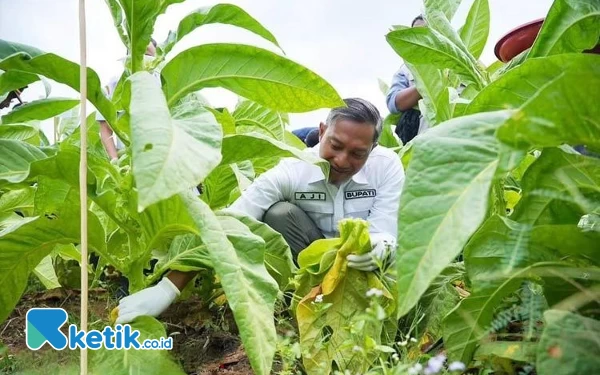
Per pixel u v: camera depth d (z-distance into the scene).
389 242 1.48
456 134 0.79
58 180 1.29
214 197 1.69
